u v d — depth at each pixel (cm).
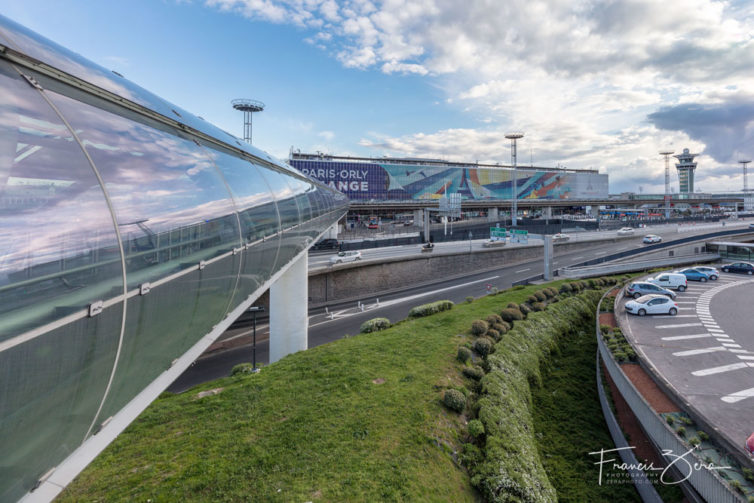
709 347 2044
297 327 2222
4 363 260
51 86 353
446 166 11681
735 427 1307
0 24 330
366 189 10688
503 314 2736
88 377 368
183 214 527
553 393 2108
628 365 1862
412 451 1210
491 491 1150
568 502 1399
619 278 4191
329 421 1325
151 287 447
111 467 1057
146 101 545
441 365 1816
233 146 888
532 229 7675
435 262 5469
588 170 15888
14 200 273
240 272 794
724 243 5150
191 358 677
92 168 355
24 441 302
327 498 984
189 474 1029
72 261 318
